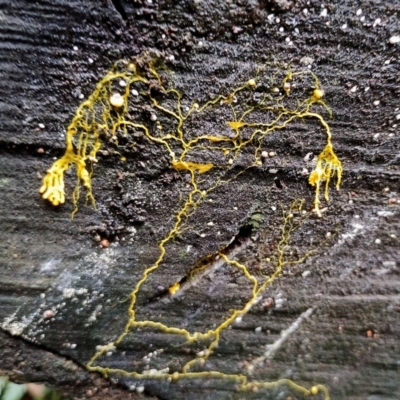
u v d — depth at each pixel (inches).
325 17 4.2
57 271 4.2
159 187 4.3
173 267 4.4
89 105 4.1
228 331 4.3
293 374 4.3
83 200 4.2
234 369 4.3
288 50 4.2
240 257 4.4
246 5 4.1
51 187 4.1
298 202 4.4
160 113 4.2
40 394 6.2
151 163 4.2
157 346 4.3
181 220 4.3
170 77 4.2
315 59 4.2
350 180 4.4
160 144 4.2
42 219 4.1
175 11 4.0
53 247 4.2
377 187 4.4
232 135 4.3
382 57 4.3
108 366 4.3
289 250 4.4
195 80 4.2
